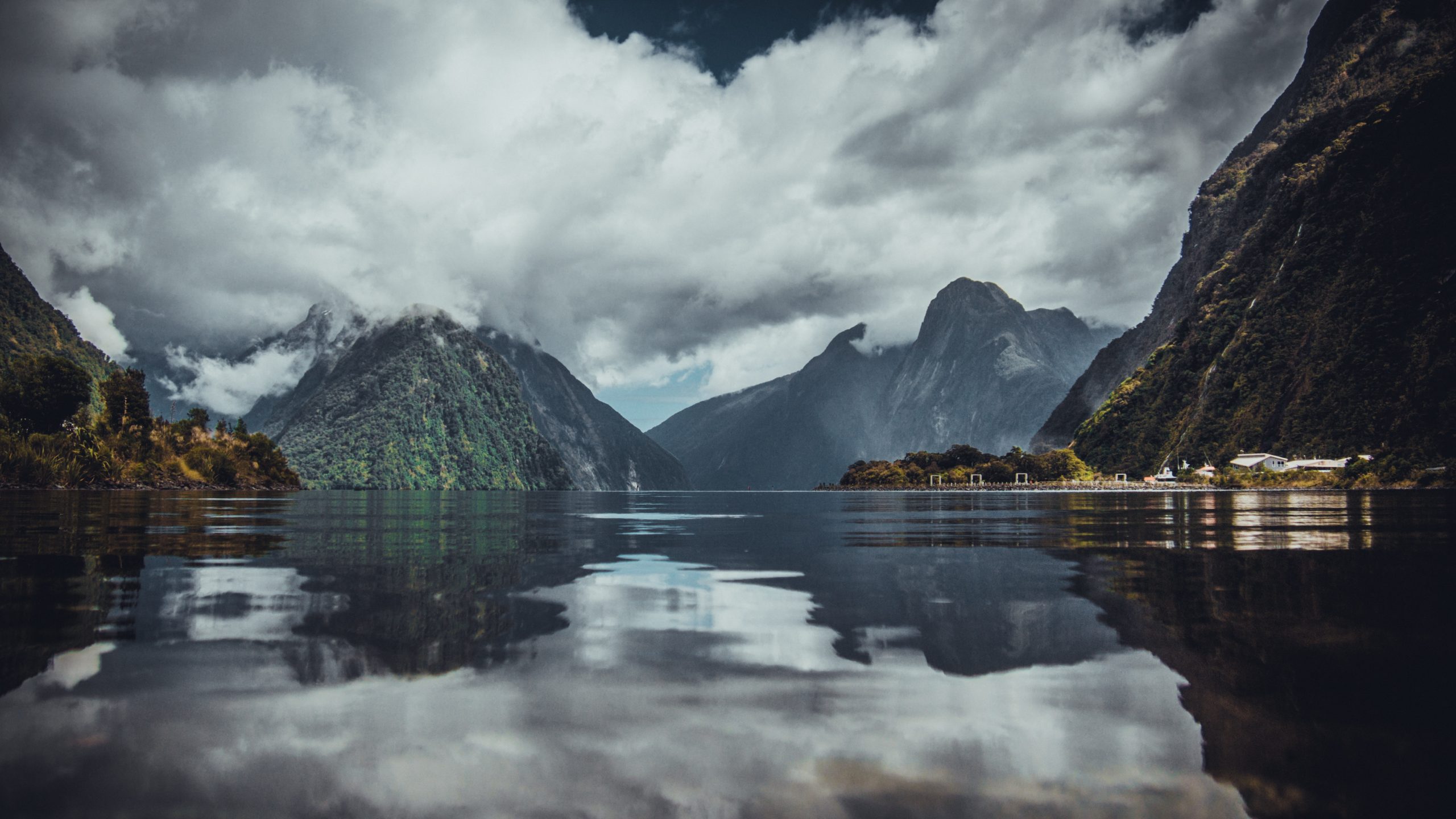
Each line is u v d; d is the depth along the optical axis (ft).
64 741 20.44
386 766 19.04
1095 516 164.66
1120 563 64.13
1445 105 590.14
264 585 48.65
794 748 20.42
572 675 27.43
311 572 55.88
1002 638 33.73
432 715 23.00
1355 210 636.89
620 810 16.66
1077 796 17.53
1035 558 69.26
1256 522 130.72
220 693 24.82
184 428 620.90
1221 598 44.42
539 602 42.86
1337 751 20.24
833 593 46.70
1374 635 33.94
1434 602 42.39
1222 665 28.91
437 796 17.37
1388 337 549.54
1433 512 161.38
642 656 30.30
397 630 34.68
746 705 24.08
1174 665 28.89
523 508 267.80
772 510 240.12
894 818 16.37
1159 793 17.75
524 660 29.45
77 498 244.83
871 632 34.76
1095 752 20.17
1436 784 18.13
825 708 23.82
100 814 16.25
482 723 22.33
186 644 31.55
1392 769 19.10
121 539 84.17
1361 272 599.16
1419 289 544.62
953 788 18.02
